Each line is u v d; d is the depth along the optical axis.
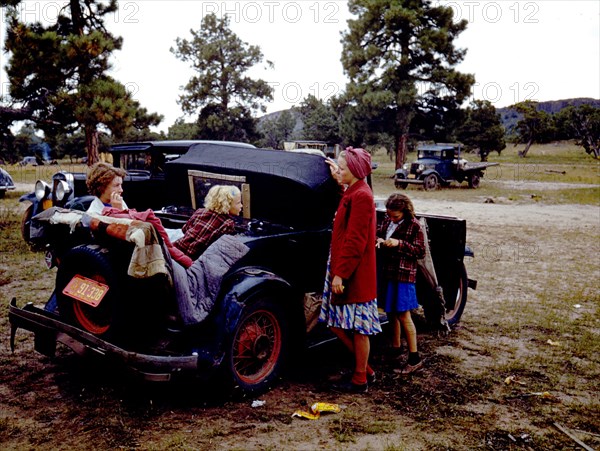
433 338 5.01
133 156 7.75
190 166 4.49
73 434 3.04
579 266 8.30
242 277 3.48
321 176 3.91
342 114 39.81
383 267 4.21
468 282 5.54
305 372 4.09
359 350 3.69
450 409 3.50
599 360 4.46
